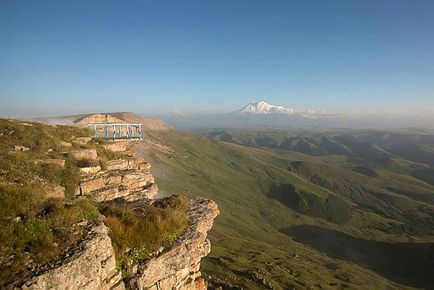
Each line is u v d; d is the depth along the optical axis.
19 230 14.46
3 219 14.88
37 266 13.30
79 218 17.30
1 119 32.00
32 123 34.38
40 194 18.78
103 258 15.71
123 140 44.56
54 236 15.21
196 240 22.00
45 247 14.16
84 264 14.37
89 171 29.48
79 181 26.95
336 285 148.38
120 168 34.34
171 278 19.23
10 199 16.42
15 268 12.75
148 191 32.84
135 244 18.66
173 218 22.41
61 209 16.83
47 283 12.79
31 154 26.94
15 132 30.05
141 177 33.84
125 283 16.78
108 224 18.59
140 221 20.42
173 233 21.36
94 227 16.95
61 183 25.53
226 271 117.62
